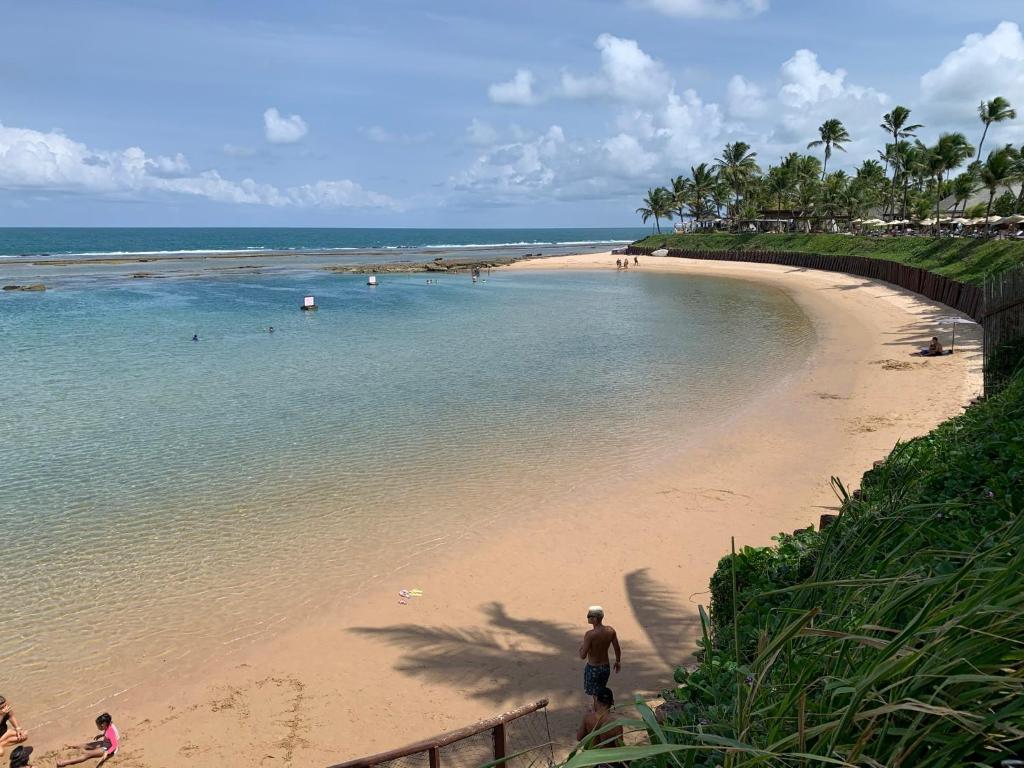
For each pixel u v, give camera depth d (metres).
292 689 11.55
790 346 39.12
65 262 124.56
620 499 18.47
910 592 3.46
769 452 21.67
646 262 116.19
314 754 10.15
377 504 18.33
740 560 9.45
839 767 2.87
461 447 22.56
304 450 22.39
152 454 22.12
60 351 40.34
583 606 13.70
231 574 14.98
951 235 67.31
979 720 2.56
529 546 16.08
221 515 17.70
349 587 14.48
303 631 13.07
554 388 30.31
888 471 10.12
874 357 34.22
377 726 10.66
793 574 8.59
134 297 70.12
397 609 13.71
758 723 3.66
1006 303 16.64
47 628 13.14
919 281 53.75
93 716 10.99
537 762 9.48
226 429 24.69
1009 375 16.59
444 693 11.34
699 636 12.46
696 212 132.25
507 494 18.89
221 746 10.37
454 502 18.42
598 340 42.97
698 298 66.50
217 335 46.16
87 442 23.38
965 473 8.95
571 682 11.46
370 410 26.97
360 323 51.84
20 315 56.16
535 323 51.16
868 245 78.88
